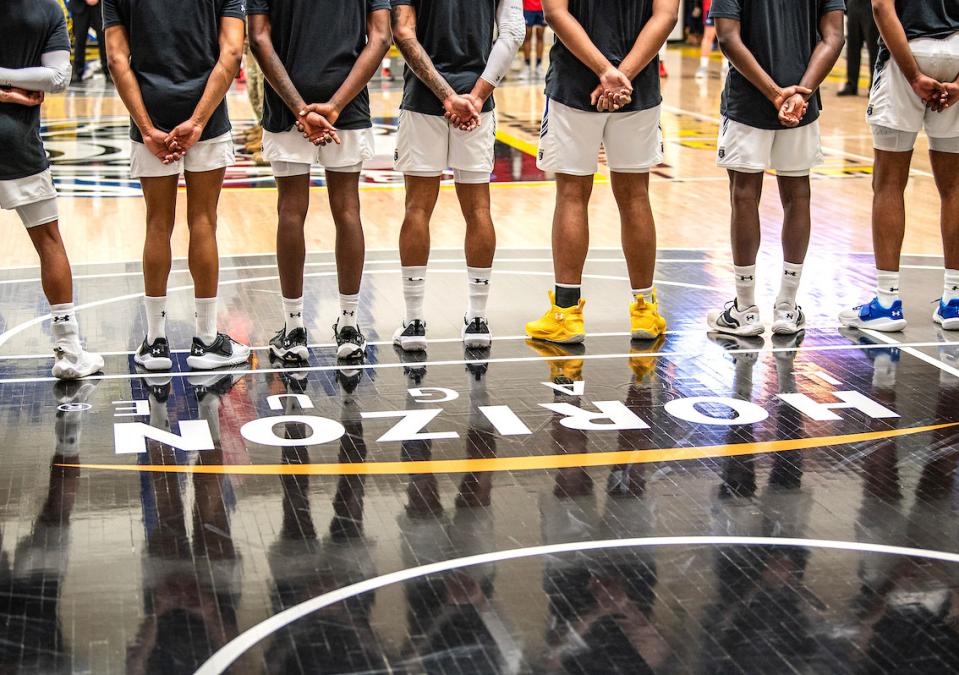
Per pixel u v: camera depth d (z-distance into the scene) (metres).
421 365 5.38
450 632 3.05
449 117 5.34
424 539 3.59
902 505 3.87
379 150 12.78
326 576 3.35
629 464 4.20
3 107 4.91
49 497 3.89
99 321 6.13
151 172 5.18
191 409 4.77
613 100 5.38
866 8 17.28
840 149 12.93
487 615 3.14
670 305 6.50
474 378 5.19
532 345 5.71
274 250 7.89
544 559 3.46
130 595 3.25
